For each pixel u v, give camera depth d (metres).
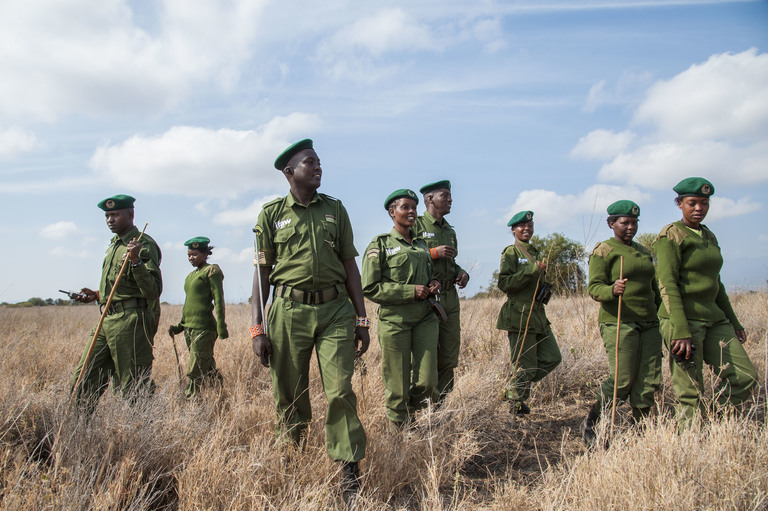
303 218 4.05
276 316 4.04
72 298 5.39
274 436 4.16
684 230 4.59
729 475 3.23
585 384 6.70
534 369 5.96
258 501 3.16
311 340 3.99
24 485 3.00
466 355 7.63
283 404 4.10
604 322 5.07
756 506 2.95
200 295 6.54
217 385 6.04
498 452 4.87
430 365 5.13
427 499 3.58
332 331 3.96
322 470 3.74
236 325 10.74
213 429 4.09
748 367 4.32
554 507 3.28
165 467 3.65
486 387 5.74
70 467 3.20
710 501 3.12
